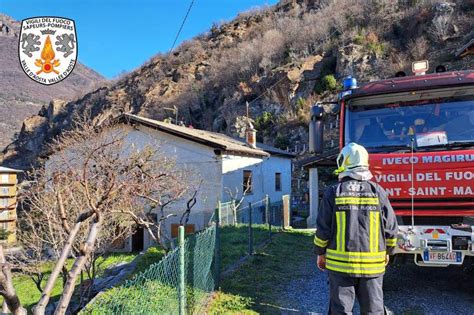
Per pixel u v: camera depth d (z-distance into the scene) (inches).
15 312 75.8
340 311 127.0
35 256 374.9
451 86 210.1
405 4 1691.7
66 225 102.0
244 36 2790.4
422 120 213.0
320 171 1049.5
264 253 332.2
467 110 208.2
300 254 338.3
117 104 2632.9
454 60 1149.1
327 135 941.8
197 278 198.7
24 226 475.5
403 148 209.2
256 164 743.7
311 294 223.3
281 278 257.1
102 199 112.3
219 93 2116.1
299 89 1565.0
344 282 129.6
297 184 1087.6
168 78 2647.6
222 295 221.0
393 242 132.5
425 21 1492.4
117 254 544.4
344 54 1510.8
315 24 2001.7
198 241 204.7
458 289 228.1
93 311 169.2
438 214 187.5
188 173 565.6
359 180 133.9
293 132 1326.3
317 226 136.1
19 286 401.4
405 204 192.7
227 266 283.0
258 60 2027.6
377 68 1405.0
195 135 614.2
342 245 129.0
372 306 127.7
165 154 595.5
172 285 172.7
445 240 185.9
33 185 440.5
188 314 180.9
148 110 2337.6
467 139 201.9
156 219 573.6
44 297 81.0
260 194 754.2
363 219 128.8
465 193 184.2
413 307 199.0
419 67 238.8
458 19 1368.1
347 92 228.1
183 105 2153.1
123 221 366.0
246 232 427.8
